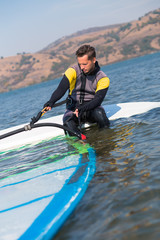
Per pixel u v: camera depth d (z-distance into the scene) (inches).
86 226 57.5
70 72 141.9
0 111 577.3
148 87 358.3
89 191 74.2
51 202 73.7
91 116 154.3
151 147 98.5
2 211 75.3
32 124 124.6
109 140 123.6
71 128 143.9
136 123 143.4
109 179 78.8
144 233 50.2
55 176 93.9
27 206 74.9
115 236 51.4
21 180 98.2
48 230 59.5
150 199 61.6
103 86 141.3
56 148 133.8
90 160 101.7
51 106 135.6
